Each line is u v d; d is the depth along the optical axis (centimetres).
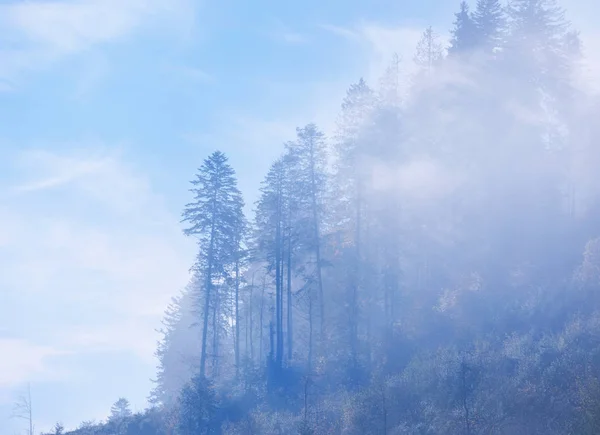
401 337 4928
